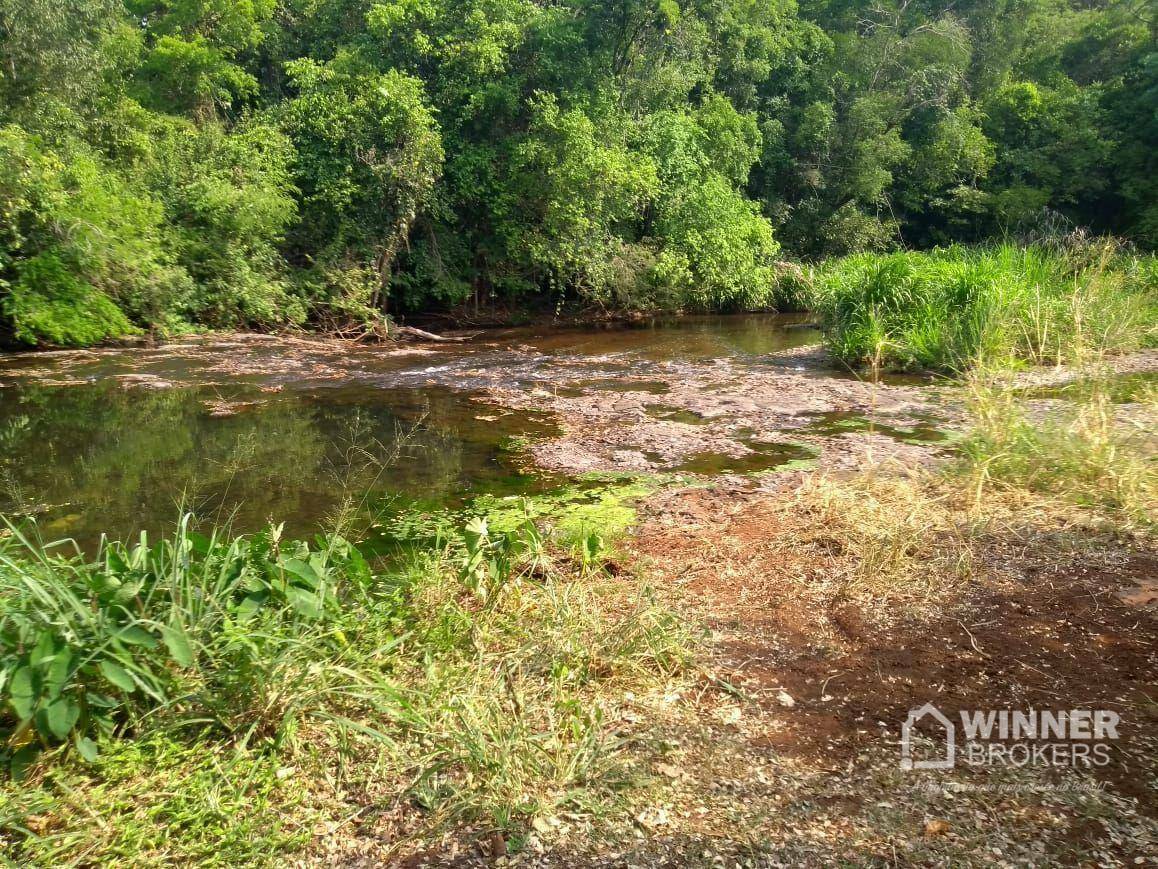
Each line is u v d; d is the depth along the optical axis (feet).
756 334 51.49
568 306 64.59
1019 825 7.17
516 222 59.06
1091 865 6.65
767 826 7.20
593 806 7.40
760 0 86.33
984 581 12.32
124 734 8.23
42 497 17.83
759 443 22.26
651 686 9.47
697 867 6.70
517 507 16.97
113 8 56.34
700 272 64.54
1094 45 104.22
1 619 8.07
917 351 33.09
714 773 7.95
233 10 65.41
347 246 53.16
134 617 8.39
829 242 87.25
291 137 54.85
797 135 86.63
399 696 8.63
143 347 40.81
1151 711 8.96
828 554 13.55
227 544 12.03
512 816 7.30
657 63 69.26
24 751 7.76
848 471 18.98
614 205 60.08
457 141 57.41
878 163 86.22
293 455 21.70
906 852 6.84
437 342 48.60
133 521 16.30
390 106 52.13
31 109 47.75
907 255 38.40
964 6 100.22
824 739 8.52
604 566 13.20
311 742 8.26
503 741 7.89
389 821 7.32
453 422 25.85
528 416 26.68
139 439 23.48
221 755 8.05
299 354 40.91
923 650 10.42
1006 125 96.63
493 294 61.05
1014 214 87.15
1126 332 30.14
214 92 62.80
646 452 21.61
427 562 12.20
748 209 70.90
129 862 6.70
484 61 56.29
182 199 46.62
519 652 9.75
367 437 23.79
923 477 17.39
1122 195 88.12
